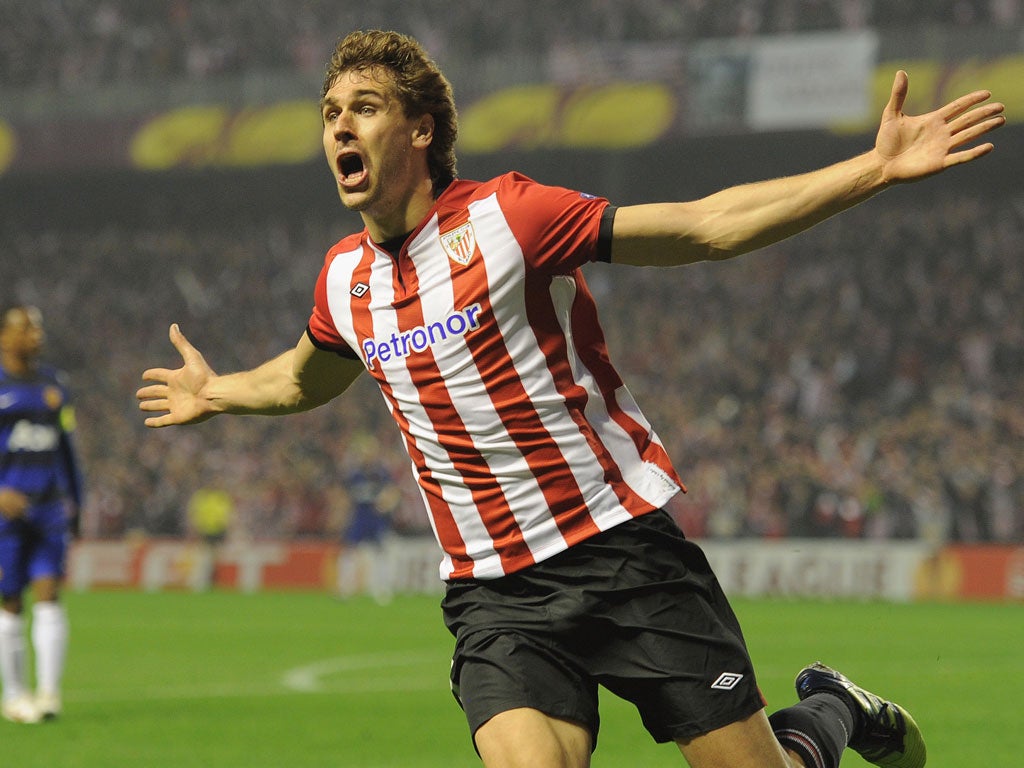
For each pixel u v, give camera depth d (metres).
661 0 49.09
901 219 47.28
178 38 54.56
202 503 37.84
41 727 12.23
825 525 34.62
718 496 36.16
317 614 27.59
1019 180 50.75
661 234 4.87
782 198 4.69
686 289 46.66
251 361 51.09
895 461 34.91
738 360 43.19
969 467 34.22
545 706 5.14
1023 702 13.64
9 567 12.62
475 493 5.32
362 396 43.44
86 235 58.50
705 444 38.53
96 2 55.88
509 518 5.28
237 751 10.90
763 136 49.78
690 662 5.17
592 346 5.35
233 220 60.38
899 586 31.69
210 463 42.69
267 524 40.62
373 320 5.40
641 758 10.40
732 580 33.56
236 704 13.92
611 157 53.09
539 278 5.09
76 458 12.87
